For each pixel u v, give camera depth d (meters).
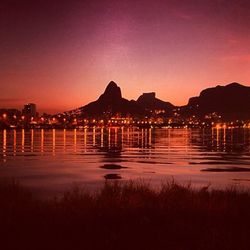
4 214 10.95
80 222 10.44
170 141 96.00
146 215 11.24
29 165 35.88
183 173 30.39
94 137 123.56
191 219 11.01
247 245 8.80
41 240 9.01
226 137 130.38
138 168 33.97
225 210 11.91
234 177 28.09
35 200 13.29
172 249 8.56
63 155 48.84
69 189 21.30
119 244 8.84
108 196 13.12
